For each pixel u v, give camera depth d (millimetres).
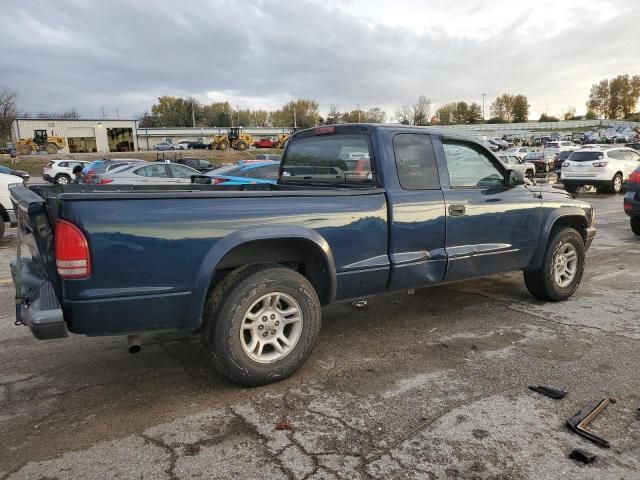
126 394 3416
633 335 4449
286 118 119062
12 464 2631
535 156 33094
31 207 2898
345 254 3764
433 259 4258
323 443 2807
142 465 2619
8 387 3537
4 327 4758
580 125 110375
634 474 2527
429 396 3344
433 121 121625
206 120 122312
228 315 3270
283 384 3543
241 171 10539
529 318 4941
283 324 3549
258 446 2787
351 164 4285
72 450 2758
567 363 3852
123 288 2947
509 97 130250
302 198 3576
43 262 3082
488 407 3189
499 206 4707
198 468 2592
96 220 2844
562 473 2537
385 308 5297
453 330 4625
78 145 60719
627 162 19016
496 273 4820
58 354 4125
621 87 127812
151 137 80562
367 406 3219
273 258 3623
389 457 2676
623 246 8789
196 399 3338
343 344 4301
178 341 4402
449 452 2715
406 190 4098
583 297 5688
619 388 3434
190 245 3109
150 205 2996
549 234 5230
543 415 3088
